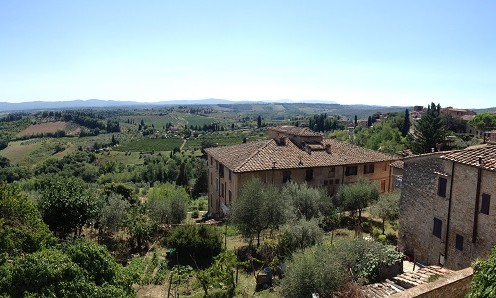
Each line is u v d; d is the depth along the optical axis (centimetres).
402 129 9056
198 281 2298
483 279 964
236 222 2809
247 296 2003
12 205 1856
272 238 2730
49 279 1116
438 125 6738
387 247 2020
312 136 4209
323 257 1745
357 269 1809
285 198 3006
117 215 3228
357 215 3609
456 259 2073
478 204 1923
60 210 2970
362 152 4350
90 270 1238
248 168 3522
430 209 2275
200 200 5872
